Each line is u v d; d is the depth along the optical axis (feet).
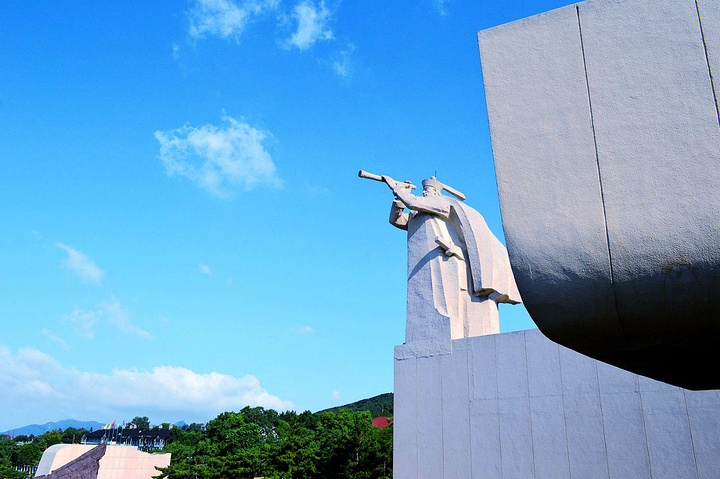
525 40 17.72
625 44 16.12
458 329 57.57
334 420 175.01
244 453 138.21
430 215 64.39
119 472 150.51
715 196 14.01
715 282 13.57
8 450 374.63
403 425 55.42
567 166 15.93
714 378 17.33
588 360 46.83
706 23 15.23
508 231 16.14
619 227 14.80
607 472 43.39
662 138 14.97
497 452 49.03
